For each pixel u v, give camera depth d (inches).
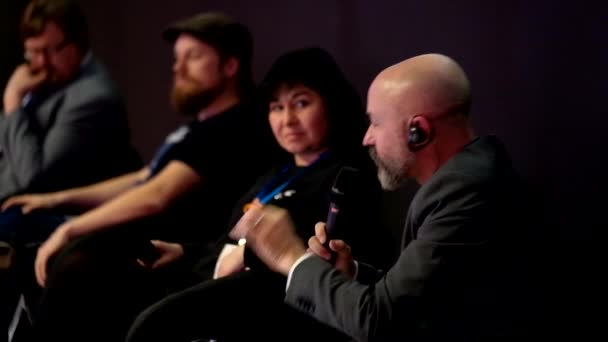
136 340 112.0
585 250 159.5
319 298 101.8
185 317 113.0
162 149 180.2
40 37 191.8
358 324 97.6
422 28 178.1
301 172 134.0
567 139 161.2
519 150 167.8
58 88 196.1
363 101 189.2
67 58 193.9
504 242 97.3
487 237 96.3
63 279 140.1
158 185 157.0
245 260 117.7
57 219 176.1
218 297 113.4
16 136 188.9
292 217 127.3
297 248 109.5
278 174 139.1
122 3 231.5
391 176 106.3
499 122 169.8
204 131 158.6
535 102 164.6
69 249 142.1
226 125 158.4
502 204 97.6
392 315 96.3
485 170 98.5
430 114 102.1
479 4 169.5
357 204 114.1
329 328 116.9
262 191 137.9
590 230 159.0
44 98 195.9
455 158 100.7
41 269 153.8
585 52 157.4
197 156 156.4
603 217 157.4
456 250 95.7
